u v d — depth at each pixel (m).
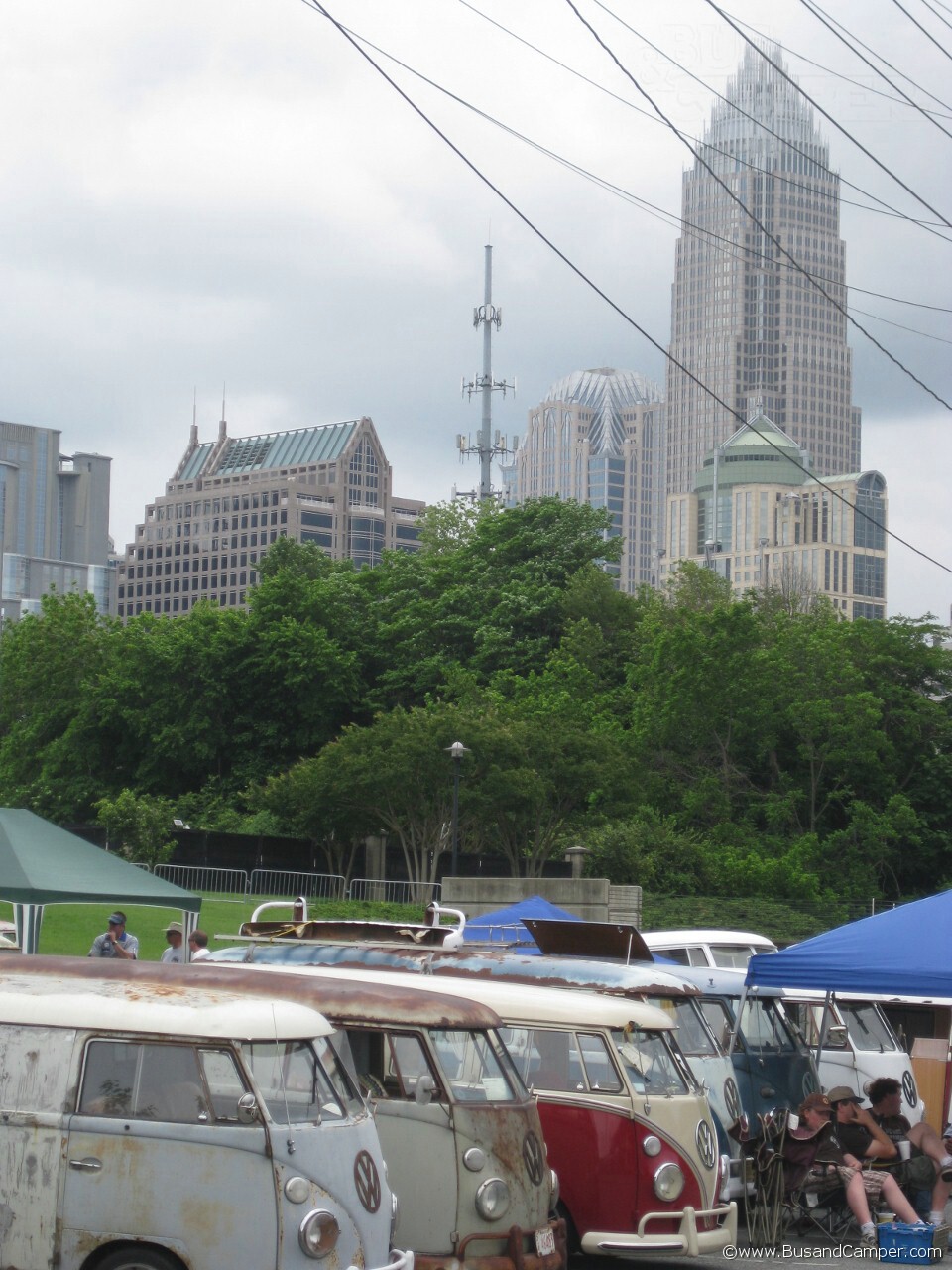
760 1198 18.42
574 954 20.08
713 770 69.31
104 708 77.25
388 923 19.12
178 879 57.69
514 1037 16.16
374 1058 13.98
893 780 71.94
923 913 19.19
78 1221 11.45
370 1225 11.98
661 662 69.00
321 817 59.28
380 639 84.19
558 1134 15.78
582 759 59.06
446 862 60.31
